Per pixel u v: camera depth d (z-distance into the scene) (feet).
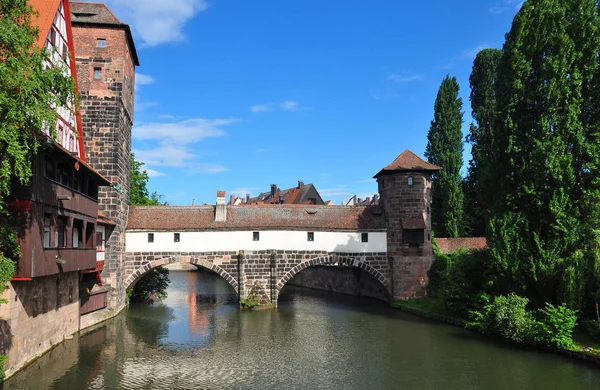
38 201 68.18
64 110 91.50
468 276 108.37
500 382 67.10
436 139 184.75
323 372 73.36
